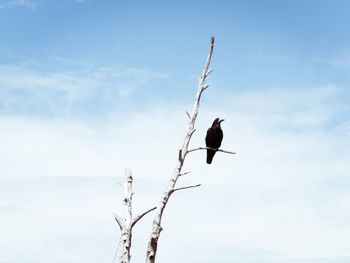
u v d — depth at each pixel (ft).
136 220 35.17
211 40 36.22
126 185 36.96
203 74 36.04
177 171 34.22
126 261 34.45
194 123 35.09
